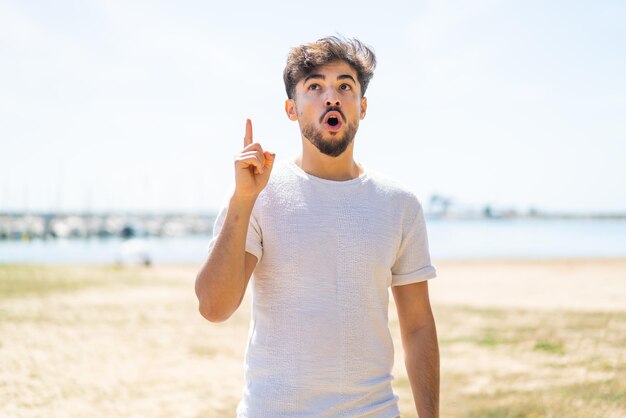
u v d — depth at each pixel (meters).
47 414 5.31
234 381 6.53
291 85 2.11
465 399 5.47
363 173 2.11
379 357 1.94
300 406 1.83
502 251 38.78
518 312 10.89
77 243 65.44
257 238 1.94
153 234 82.81
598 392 5.54
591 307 11.47
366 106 2.21
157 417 5.27
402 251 2.12
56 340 8.57
